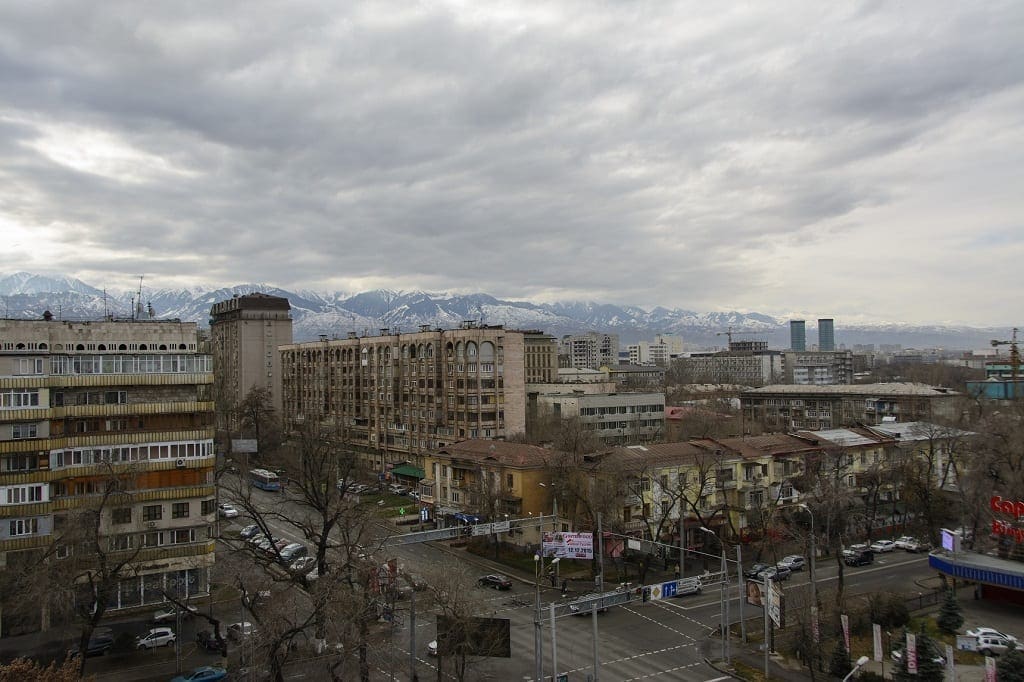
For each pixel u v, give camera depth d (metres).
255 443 124.38
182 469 76.12
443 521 108.25
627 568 90.38
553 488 93.88
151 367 77.12
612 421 169.75
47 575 59.22
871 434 123.12
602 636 69.75
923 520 108.25
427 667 62.03
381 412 165.75
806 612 66.12
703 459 94.75
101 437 73.31
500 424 144.38
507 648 54.56
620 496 88.69
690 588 61.25
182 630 70.88
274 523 111.38
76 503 68.25
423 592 63.97
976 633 66.38
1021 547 78.25
